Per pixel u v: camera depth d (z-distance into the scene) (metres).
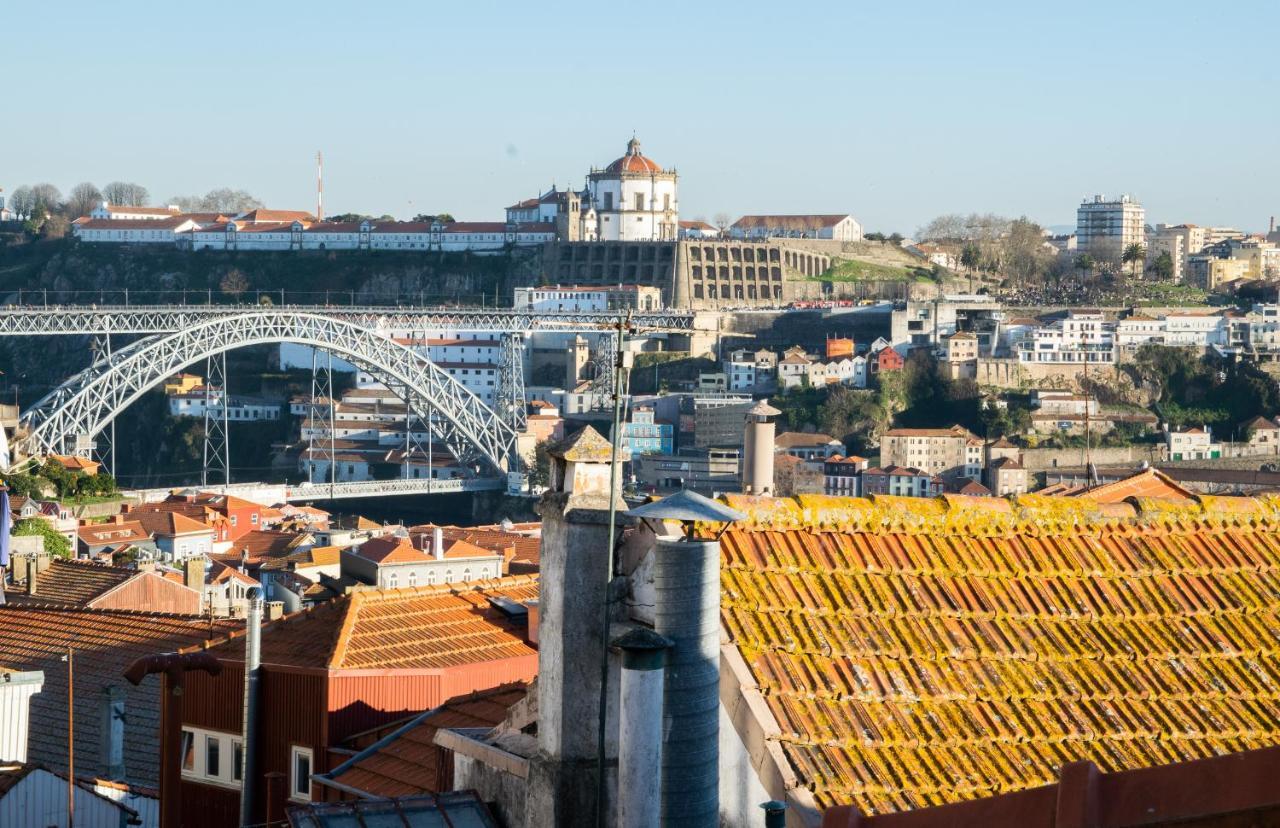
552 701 22.02
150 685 49.34
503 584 46.09
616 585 21.94
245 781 38.91
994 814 16.67
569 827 21.67
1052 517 28.16
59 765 47.09
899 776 22.39
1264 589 27.75
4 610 55.91
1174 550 28.30
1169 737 24.45
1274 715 25.19
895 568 25.91
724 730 22.34
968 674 24.47
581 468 22.08
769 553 25.28
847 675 23.66
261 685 39.31
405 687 38.81
